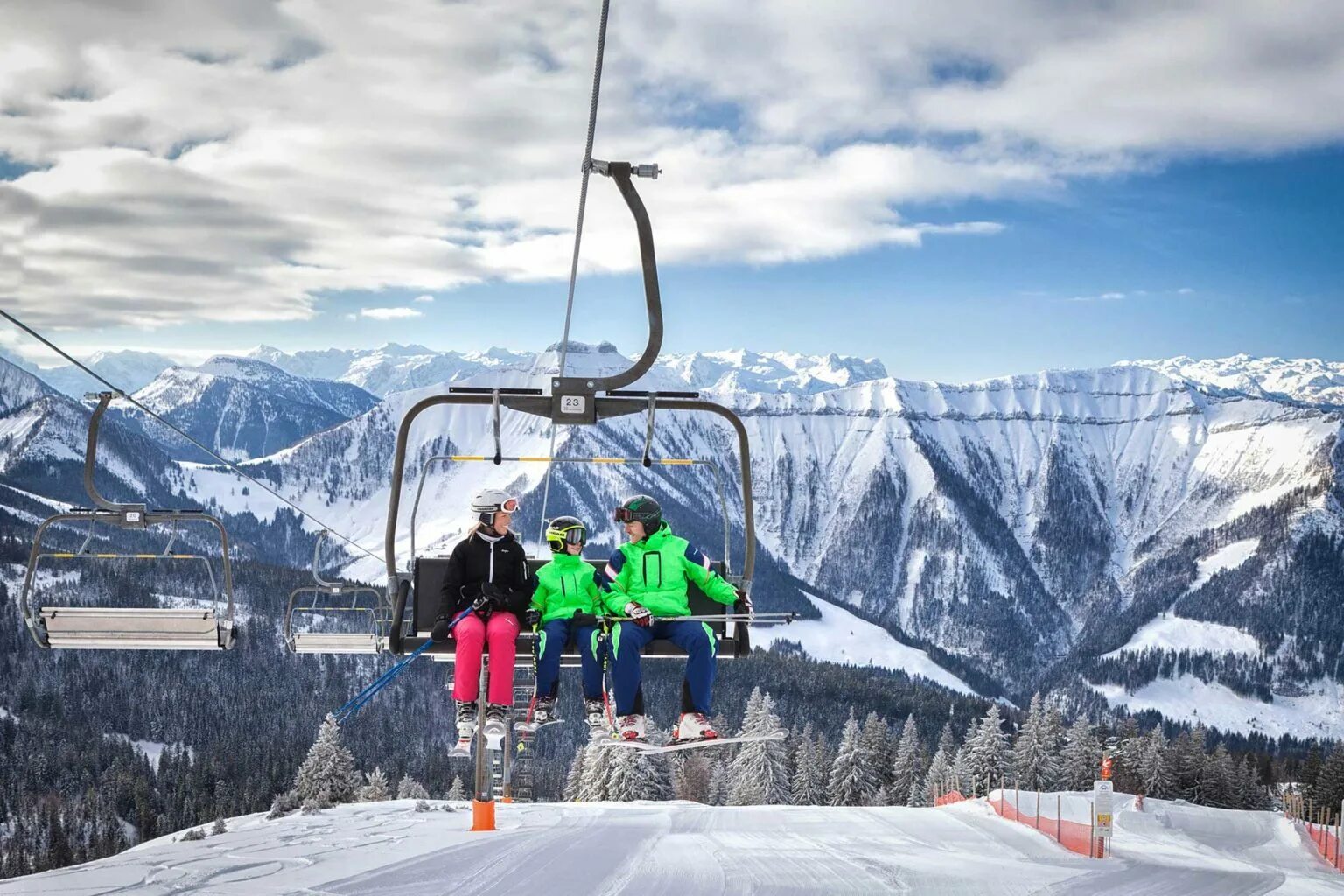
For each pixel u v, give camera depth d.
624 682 9.23
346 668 175.62
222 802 128.75
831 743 160.38
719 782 89.88
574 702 133.12
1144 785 104.06
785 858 9.96
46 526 13.03
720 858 9.67
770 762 83.69
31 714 155.75
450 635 10.20
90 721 156.88
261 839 10.22
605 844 10.33
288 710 163.38
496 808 16.89
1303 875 15.84
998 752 102.00
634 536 9.64
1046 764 103.94
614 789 71.62
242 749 146.50
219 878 7.62
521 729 9.53
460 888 7.41
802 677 177.12
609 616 9.46
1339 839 25.22
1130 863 13.37
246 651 178.50
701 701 9.34
